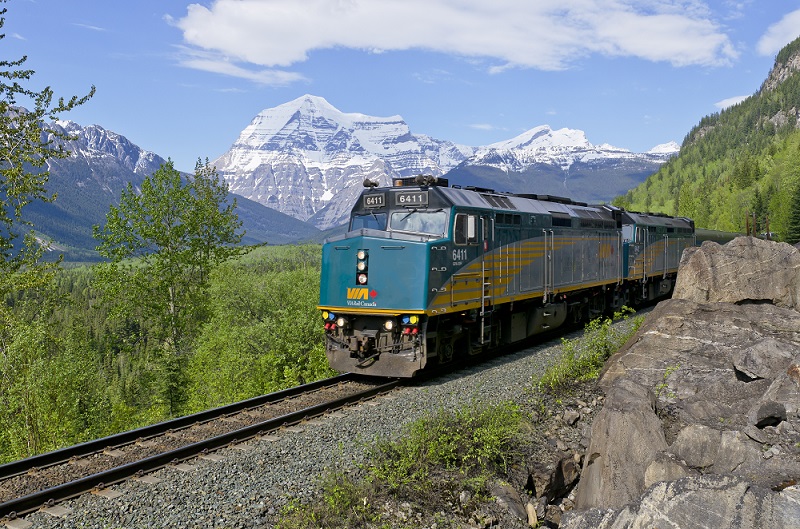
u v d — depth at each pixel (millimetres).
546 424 11719
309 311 30859
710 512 6250
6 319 24484
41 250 22891
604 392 13367
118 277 35875
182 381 34125
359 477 9055
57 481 9250
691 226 38875
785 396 9141
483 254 16688
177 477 9125
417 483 8891
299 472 9242
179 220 37656
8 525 7734
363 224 16375
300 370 29531
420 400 13125
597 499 8836
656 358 13266
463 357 17562
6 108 20578
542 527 8906
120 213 35781
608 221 25625
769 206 123000
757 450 7859
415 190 15805
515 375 15094
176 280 37438
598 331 16812
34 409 26641
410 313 14484
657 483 6707
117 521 7801
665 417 10773
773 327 13273
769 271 14391
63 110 21797
